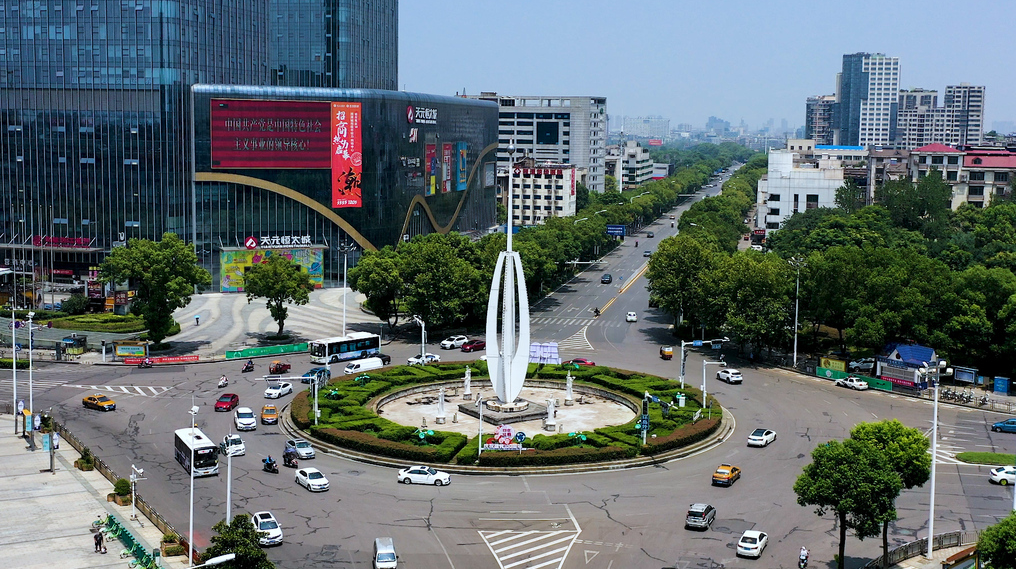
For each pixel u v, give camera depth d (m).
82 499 120.50
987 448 145.88
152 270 199.12
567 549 106.31
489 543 107.81
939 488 128.38
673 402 162.38
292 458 132.62
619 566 101.94
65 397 169.50
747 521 114.94
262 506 117.88
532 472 131.75
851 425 156.62
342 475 130.25
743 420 159.12
